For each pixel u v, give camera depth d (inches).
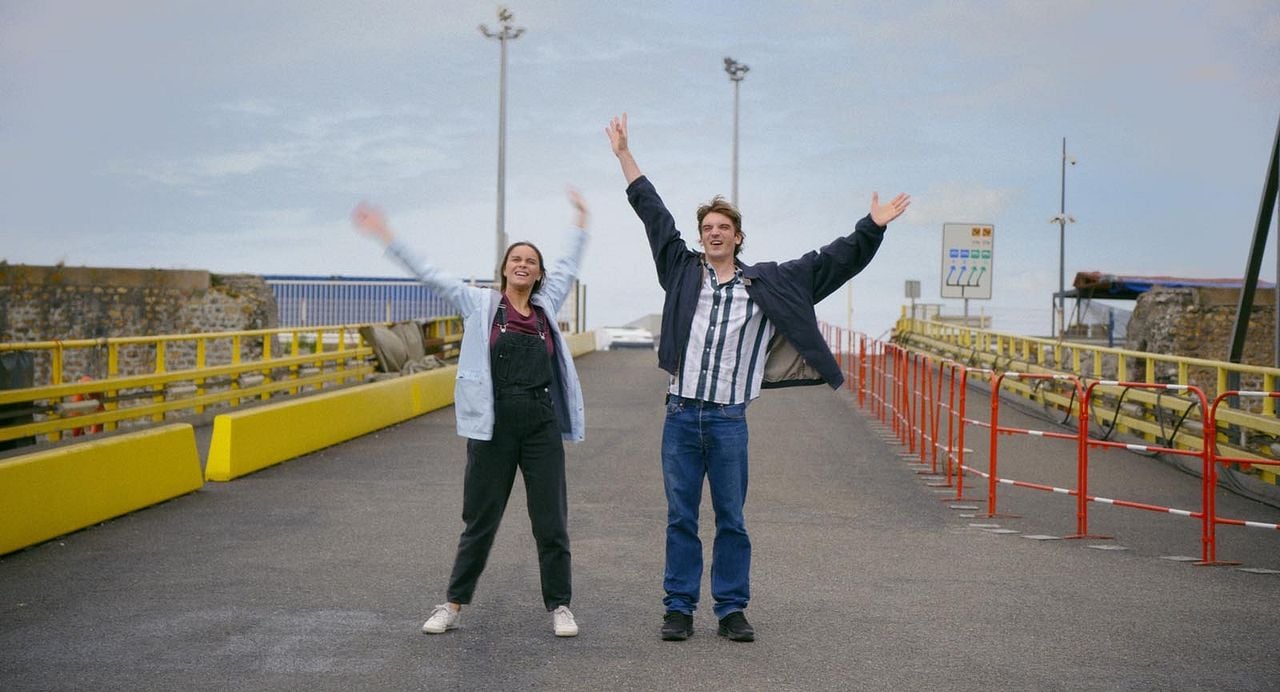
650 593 277.9
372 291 1893.5
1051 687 205.0
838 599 274.1
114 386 625.3
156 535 344.2
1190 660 223.8
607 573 301.1
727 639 235.1
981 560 327.6
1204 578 307.4
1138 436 656.4
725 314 229.6
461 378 229.6
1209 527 370.6
